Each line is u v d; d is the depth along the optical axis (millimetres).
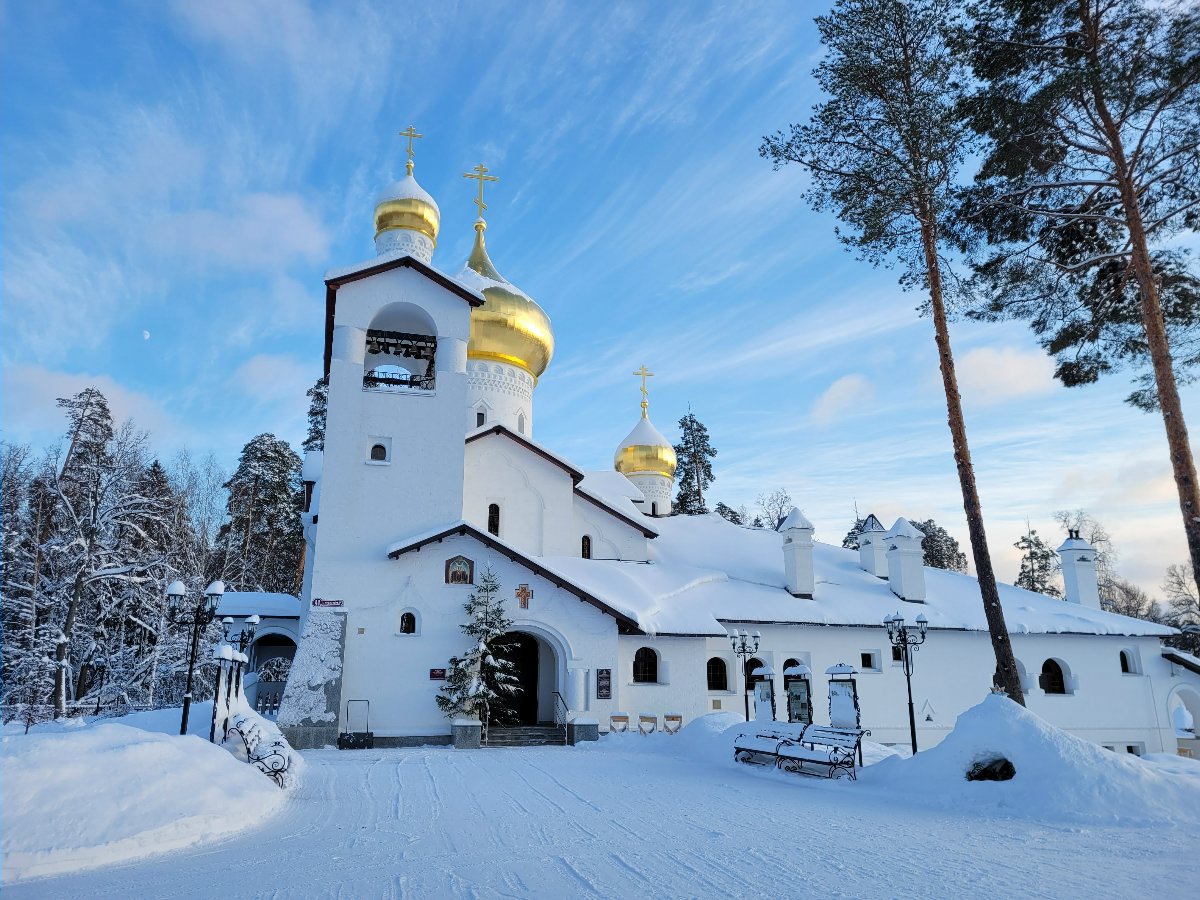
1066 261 19781
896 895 6926
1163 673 31234
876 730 28422
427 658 23547
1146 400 20344
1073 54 17078
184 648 36531
